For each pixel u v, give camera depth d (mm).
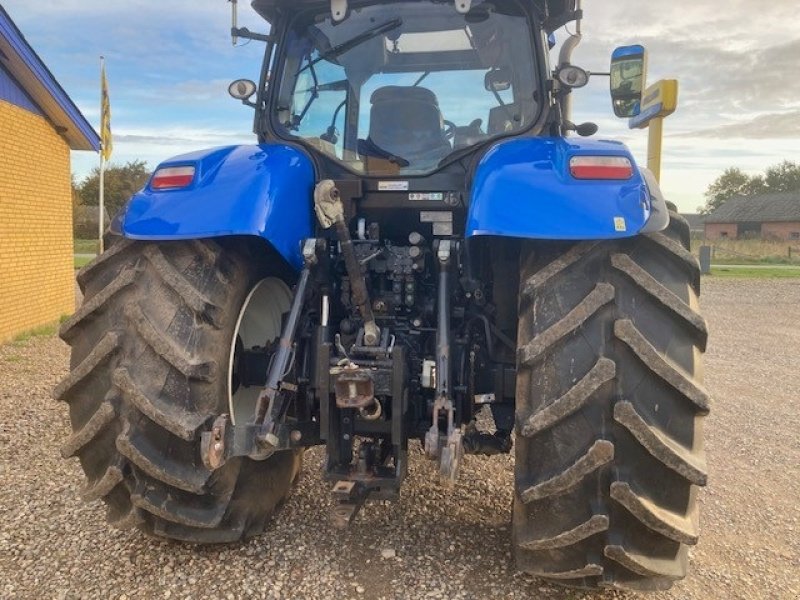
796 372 7371
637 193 2344
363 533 3154
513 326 2906
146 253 2586
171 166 2744
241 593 2658
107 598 2627
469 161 2967
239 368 2924
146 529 2723
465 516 3354
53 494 3592
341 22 3186
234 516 2811
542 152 2588
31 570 2822
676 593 2762
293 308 2662
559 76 2982
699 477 2189
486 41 3090
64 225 10820
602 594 2684
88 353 2529
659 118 5293
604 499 2246
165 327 2459
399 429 2529
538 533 2352
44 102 9609
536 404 2254
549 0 3285
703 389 2248
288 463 3361
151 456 2445
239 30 3256
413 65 3127
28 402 5574
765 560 3105
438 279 2779
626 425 2156
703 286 18344
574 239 2357
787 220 60312
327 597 2637
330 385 2533
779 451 4719
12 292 8953
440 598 2637
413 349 2811
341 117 3145
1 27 7789
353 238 2961
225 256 2633
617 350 2225
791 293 16406
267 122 3240
